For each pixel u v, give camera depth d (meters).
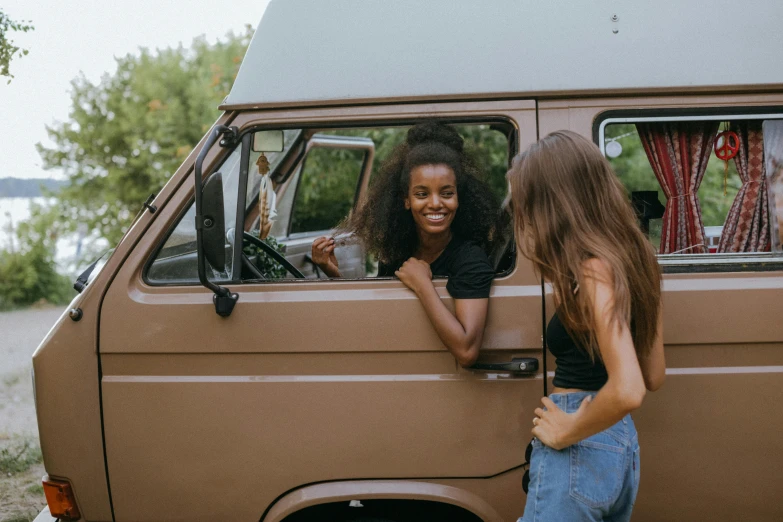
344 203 5.07
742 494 2.36
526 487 2.11
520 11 2.47
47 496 2.50
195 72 9.07
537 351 2.36
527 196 1.93
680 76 2.38
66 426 2.44
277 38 2.51
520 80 2.41
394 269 2.64
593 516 1.88
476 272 2.32
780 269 2.39
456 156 2.46
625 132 2.62
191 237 2.49
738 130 2.47
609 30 2.44
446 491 2.38
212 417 2.41
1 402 6.19
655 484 2.37
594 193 1.88
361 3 2.52
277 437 2.40
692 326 2.33
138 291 2.44
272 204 3.44
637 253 1.86
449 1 2.50
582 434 1.81
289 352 2.39
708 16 2.43
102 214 9.16
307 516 2.55
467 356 2.25
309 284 2.41
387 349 2.36
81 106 9.06
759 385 2.33
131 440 2.43
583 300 1.79
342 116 2.44
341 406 2.38
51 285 10.30
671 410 2.35
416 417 2.37
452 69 2.43
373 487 2.39
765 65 2.38
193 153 2.49
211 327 2.40
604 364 1.85
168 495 2.44
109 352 2.41
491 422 2.36
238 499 2.43
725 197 2.58
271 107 2.45
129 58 9.07
